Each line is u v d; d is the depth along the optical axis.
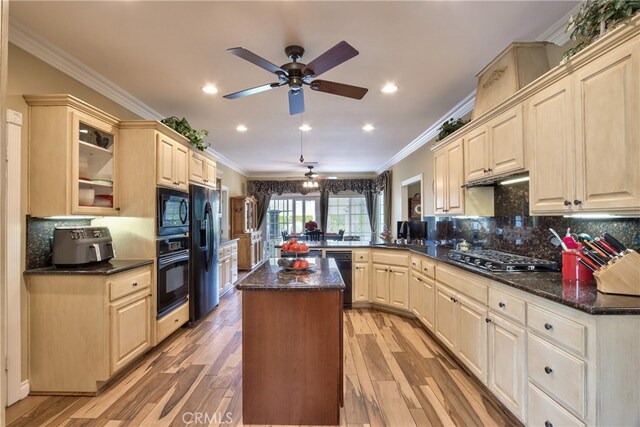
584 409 1.42
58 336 2.32
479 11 2.03
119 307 2.47
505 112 2.36
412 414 2.06
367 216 8.98
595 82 1.59
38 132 2.31
